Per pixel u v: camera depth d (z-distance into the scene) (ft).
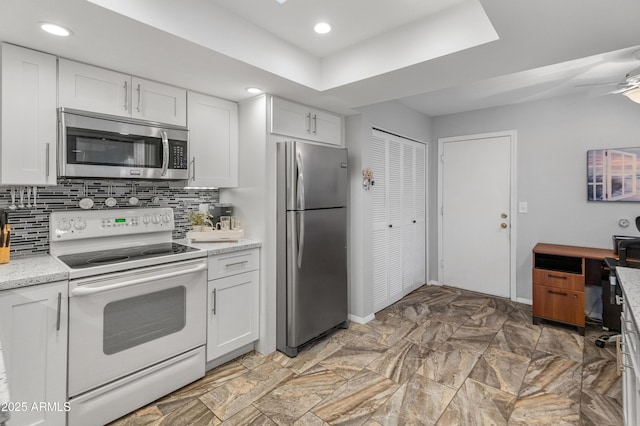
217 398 6.62
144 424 5.88
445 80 7.37
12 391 4.85
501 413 6.16
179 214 8.82
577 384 7.06
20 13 4.53
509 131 12.60
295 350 8.30
